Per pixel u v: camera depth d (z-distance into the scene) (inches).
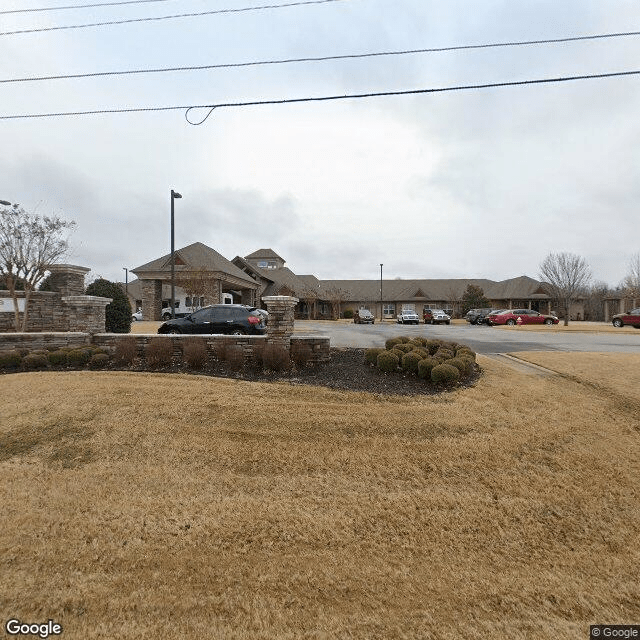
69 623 102.5
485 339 664.4
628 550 136.5
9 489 166.7
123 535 139.2
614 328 992.2
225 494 166.6
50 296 609.0
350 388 291.7
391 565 128.1
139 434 218.4
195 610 107.7
